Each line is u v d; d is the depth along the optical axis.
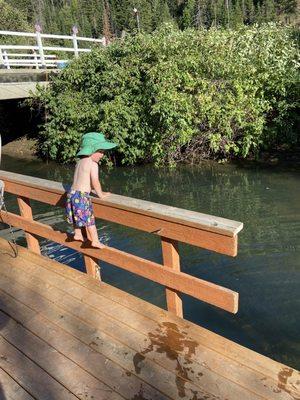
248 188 8.71
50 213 8.02
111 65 11.58
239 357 2.60
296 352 3.79
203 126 10.76
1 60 14.20
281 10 71.44
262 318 4.30
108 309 3.22
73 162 12.27
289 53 10.46
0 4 23.28
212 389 2.37
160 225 2.88
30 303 3.43
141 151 10.98
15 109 15.09
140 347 2.76
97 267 3.84
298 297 4.64
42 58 15.13
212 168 10.45
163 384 2.44
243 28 11.09
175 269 2.99
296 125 11.05
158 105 10.09
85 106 11.62
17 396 2.45
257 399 2.27
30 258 4.30
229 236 2.49
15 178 4.19
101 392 2.42
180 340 2.80
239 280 5.06
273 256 5.60
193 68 10.52
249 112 10.36
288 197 7.94
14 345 2.92
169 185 9.55
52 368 2.66
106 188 9.77
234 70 10.32
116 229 6.86
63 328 3.05
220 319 4.31
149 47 11.11
